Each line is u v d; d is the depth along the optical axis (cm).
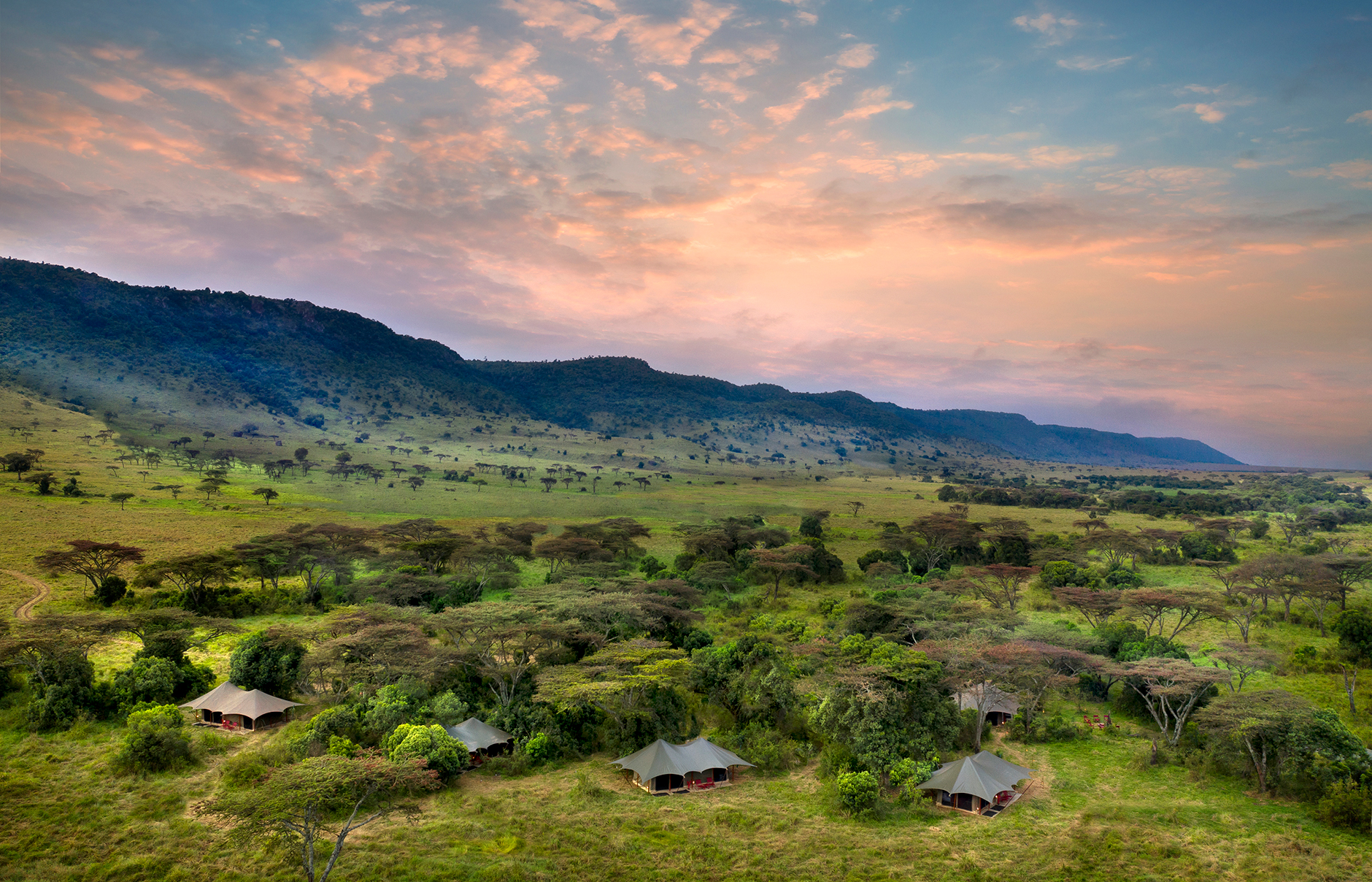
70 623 5356
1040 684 5109
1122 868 3225
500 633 5272
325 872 2900
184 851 3222
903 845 3462
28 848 3198
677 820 3734
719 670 5281
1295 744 3912
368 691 4756
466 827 3569
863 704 4444
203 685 5197
